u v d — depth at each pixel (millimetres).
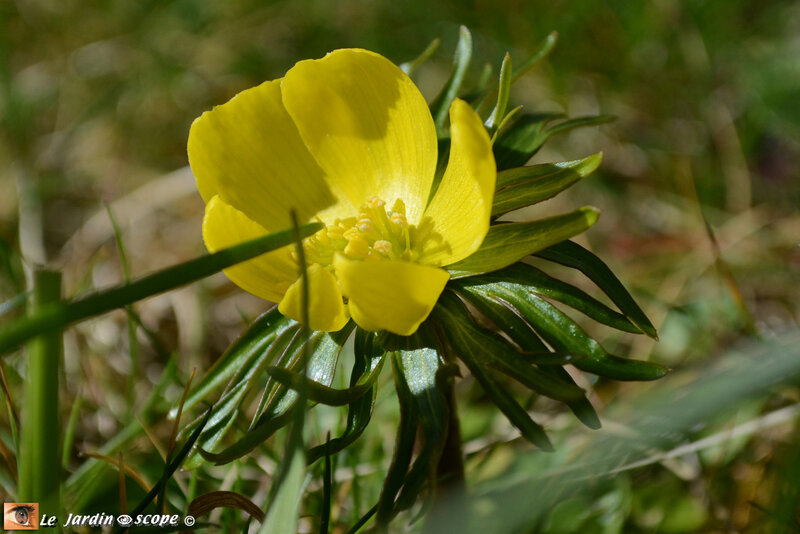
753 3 280
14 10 315
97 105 292
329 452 169
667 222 243
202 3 312
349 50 182
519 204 175
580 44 282
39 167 277
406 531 183
